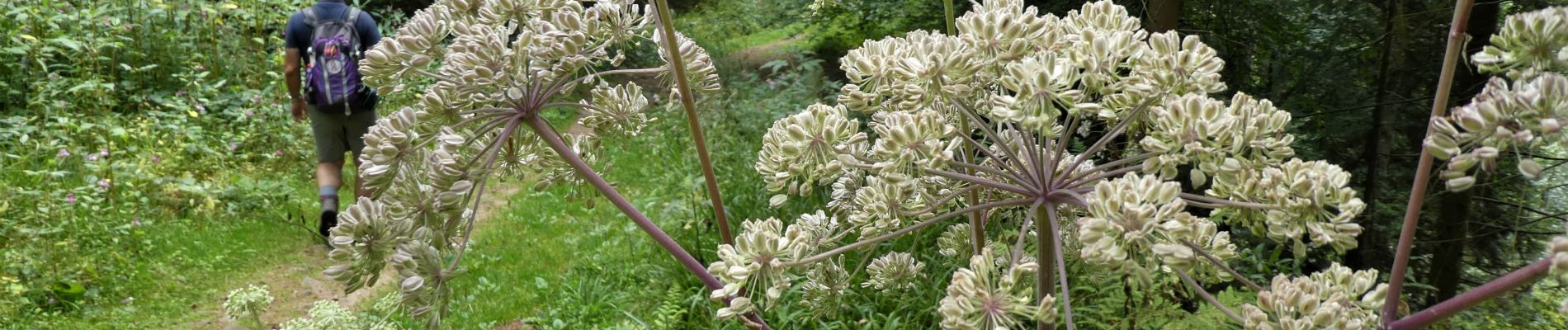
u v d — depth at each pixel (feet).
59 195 18.07
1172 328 9.89
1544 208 15.64
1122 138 9.50
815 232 7.61
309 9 19.19
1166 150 5.15
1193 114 5.02
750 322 6.06
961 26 5.72
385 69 6.20
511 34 6.64
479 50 5.99
